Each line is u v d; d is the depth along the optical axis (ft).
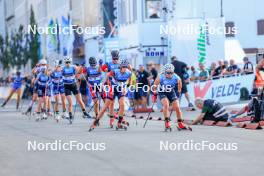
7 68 576.61
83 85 189.88
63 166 69.67
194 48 202.18
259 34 247.29
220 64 182.80
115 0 253.65
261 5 245.86
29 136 107.76
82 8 314.14
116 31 261.03
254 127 109.40
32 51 444.96
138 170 65.46
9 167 69.82
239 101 177.37
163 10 219.00
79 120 147.13
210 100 120.57
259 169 63.87
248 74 175.42
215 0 241.76
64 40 351.46
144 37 222.07
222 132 104.47
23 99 324.60
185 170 64.75
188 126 110.22
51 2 404.77
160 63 222.07
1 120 156.76
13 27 650.43
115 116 136.46
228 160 71.26
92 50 289.33
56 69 152.25
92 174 63.41
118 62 120.57
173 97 110.42
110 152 81.46
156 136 100.78
